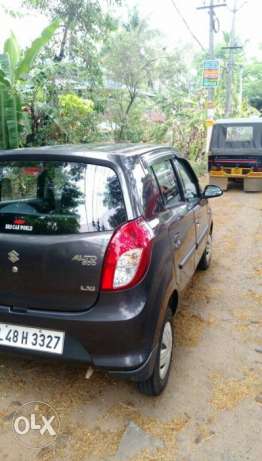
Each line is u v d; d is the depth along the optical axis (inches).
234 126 430.0
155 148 125.4
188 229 133.0
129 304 86.0
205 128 604.4
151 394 102.7
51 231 89.5
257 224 292.0
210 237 196.9
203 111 632.4
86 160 93.7
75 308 88.0
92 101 387.5
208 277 187.2
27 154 98.3
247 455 86.6
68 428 93.5
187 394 105.4
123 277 85.5
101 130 417.4
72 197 91.4
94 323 85.2
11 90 263.3
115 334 85.5
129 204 90.3
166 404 101.7
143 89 536.1
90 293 86.2
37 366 116.1
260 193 422.9
